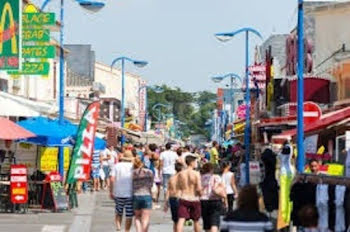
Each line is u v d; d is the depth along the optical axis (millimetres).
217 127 150875
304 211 17328
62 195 39812
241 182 43875
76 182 43125
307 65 55844
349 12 53719
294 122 46281
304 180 20078
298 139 29125
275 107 63469
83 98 90750
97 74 140000
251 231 16062
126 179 28500
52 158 46031
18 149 45594
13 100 42875
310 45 56031
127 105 143875
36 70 42219
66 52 88438
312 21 63125
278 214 28047
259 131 55719
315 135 34125
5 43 38156
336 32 54688
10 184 37781
